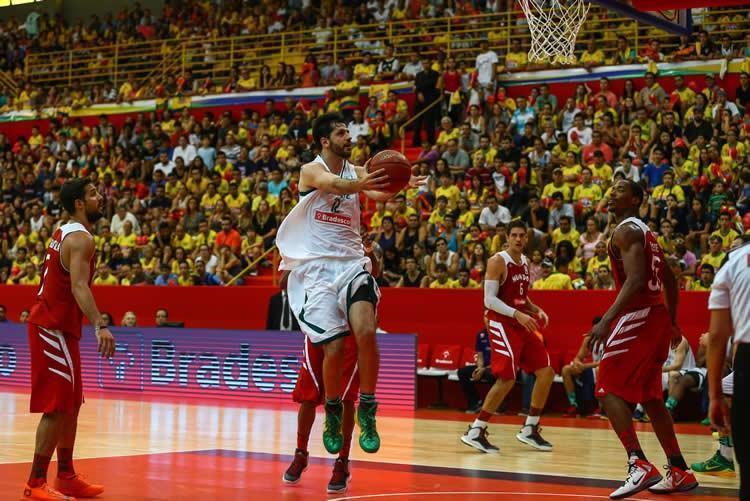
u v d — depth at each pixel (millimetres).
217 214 16297
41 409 5012
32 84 24406
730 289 3789
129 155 19547
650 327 5695
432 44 19516
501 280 7949
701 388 10820
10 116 22797
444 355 12594
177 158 18219
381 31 20453
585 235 13031
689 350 10961
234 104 20422
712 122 14805
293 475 5707
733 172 13789
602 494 5461
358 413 5125
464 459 7121
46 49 24969
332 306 5344
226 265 15266
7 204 19000
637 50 17203
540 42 11586
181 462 6523
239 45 21969
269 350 12172
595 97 16031
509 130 16250
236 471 6145
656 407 5770
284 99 19906
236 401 12195
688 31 12008
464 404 12562
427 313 12852
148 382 13047
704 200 13359
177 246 16266
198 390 12633
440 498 5152
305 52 21312
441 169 15156
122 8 25719
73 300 5141
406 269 13648
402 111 18047
